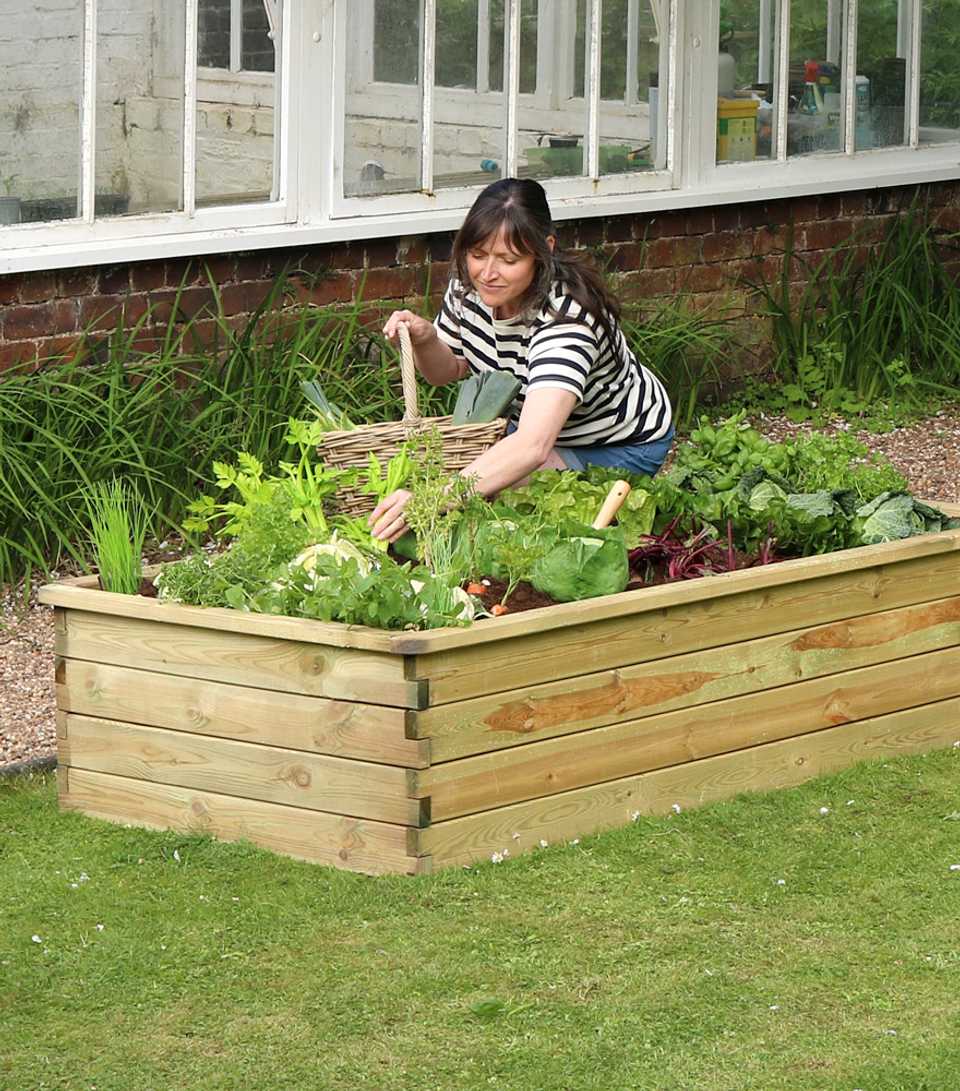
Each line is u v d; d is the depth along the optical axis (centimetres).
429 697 409
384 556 459
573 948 383
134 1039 346
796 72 962
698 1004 359
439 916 397
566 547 459
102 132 721
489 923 394
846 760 496
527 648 425
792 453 563
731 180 938
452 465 489
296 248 783
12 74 694
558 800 437
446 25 819
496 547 467
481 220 486
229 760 436
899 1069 335
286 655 423
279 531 464
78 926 393
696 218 925
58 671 458
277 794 431
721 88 932
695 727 461
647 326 877
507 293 494
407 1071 335
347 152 796
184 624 435
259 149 770
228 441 703
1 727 524
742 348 943
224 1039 347
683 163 914
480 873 418
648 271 910
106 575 470
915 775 491
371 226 796
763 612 470
